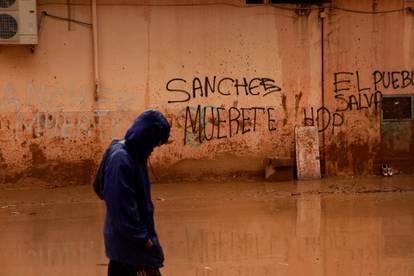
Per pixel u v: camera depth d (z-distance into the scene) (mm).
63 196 12523
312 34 14188
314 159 14266
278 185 13578
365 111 14531
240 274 7516
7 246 8898
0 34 12617
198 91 13852
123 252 5035
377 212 10797
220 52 13883
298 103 14250
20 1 12625
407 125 14719
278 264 7902
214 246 8758
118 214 4895
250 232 9508
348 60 14367
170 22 13633
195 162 13961
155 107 13695
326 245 8742
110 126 13539
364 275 7449
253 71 14031
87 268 7828
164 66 13672
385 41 14477
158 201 12016
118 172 4934
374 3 14352
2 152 13172
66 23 13227
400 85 14617
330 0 14172
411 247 8617
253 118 14117
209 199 12148
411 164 14773
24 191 13102
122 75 13516
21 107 13180
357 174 14609
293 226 9852
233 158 14109
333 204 11531
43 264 8008
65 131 13391
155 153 13805
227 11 13828
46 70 13219
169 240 9094
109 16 13367
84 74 13367
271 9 14000
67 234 9531
